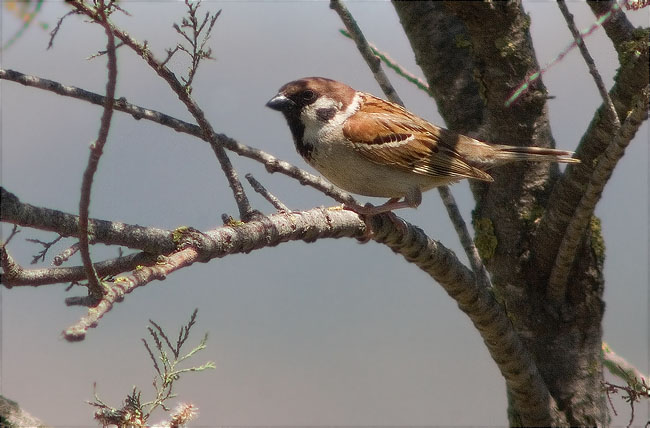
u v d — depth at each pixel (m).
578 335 7.43
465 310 6.93
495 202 7.55
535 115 7.23
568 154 6.95
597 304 7.45
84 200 3.76
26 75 5.04
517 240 7.41
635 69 6.18
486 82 7.00
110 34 3.75
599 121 6.51
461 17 6.49
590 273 7.38
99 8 3.98
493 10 6.38
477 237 7.72
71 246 4.65
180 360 5.37
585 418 7.31
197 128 5.64
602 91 5.95
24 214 4.25
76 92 5.22
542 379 7.26
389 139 7.57
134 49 5.18
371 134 7.57
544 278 7.40
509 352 7.00
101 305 3.65
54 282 4.48
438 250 6.64
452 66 7.77
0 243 4.20
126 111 5.42
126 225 4.62
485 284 7.30
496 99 7.06
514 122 7.22
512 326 7.09
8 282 4.30
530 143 7.30
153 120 5.50
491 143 7.49
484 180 7.33
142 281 4.06
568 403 7.35
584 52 5.85
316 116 7.71
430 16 7.79
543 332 7.43
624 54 6.27
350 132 7.61
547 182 7.41
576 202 6.85
